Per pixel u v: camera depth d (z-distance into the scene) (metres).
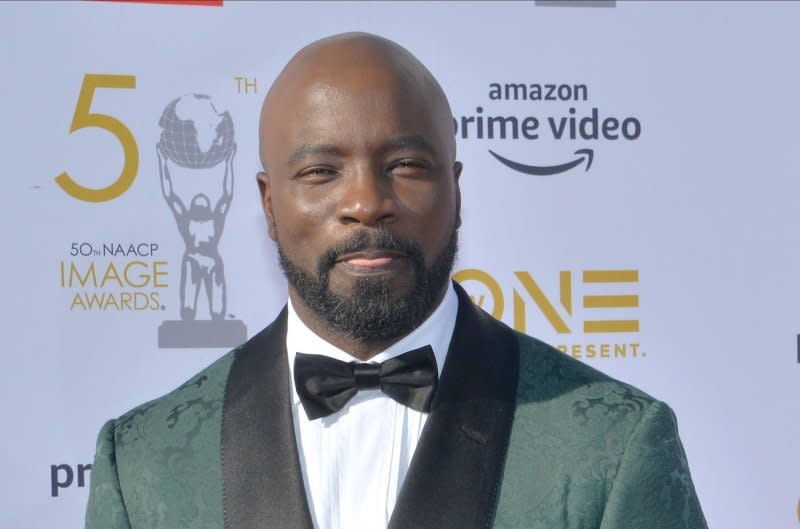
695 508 1.79
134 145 2.96
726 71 3.12
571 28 3.10
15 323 2.88
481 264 3.05
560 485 1.73
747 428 3.08
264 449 1.81
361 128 1.70
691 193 3.11
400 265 1.71
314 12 3.03
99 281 2.93
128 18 2.96
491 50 3.07
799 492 3.07
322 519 1.79
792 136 3.13
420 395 1.82
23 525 2.86
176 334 2.96
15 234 2.89
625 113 3.11
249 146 3.00
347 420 1.84
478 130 3.06
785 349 3.10
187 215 2.98
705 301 3.10
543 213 3.08
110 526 1.83
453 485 1.74
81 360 2.91
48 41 2.92
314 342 1.86
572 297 3.07
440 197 1.74
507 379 1.85
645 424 1.77
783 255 3.12
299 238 1.74
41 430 2.88
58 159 2.92
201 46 2.99
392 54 1.78
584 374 1.87
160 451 1.86
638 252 3.09
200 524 1.78
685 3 3.12
